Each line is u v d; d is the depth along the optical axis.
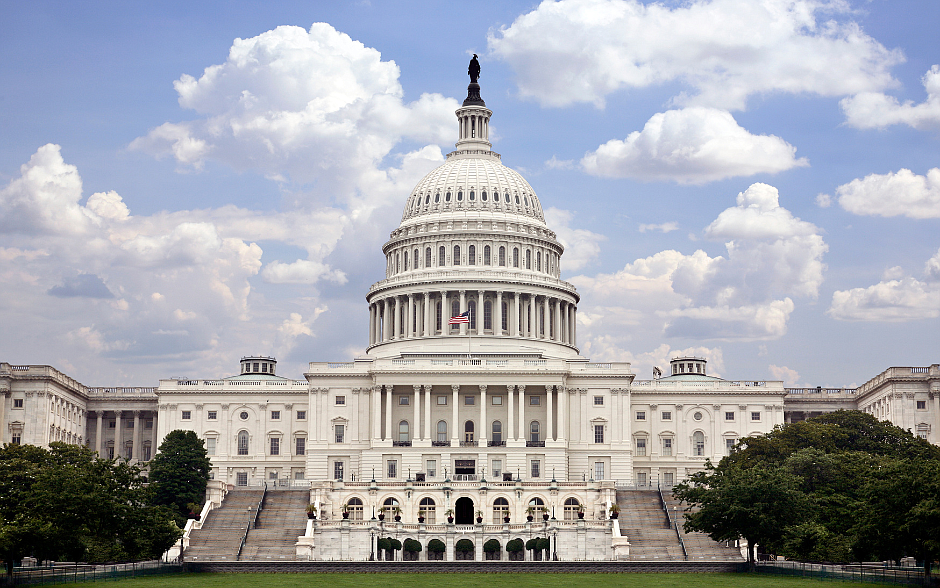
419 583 112.38
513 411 186.12
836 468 148.12
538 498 162.00
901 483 109.38
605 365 190.50
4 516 113.12
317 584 110.62
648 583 112.56
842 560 131.12
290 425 199.12
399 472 183.00
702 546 144.25
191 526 149.50
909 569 123.88
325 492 161.25
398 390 187.75
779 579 116.44
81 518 113.38
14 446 149.88
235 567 128.00
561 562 129.38
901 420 189.88
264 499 166.00
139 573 118.56
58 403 197.62
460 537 147.62
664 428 197.62
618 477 186.38
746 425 198.12
